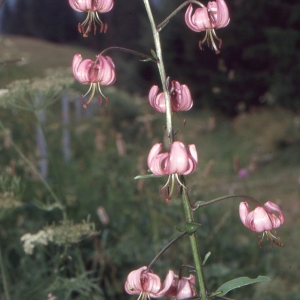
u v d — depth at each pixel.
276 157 3.29
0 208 0.86
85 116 2.52
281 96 4.46
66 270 1.06
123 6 9.38
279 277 1.41
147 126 1.79
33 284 0.95
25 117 1.74
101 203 1.47
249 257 1.44
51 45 6.83
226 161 3.04
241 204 0.56
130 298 1.15
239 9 5.04
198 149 3.55
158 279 0.52
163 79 0.54
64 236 0.85
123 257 1.24
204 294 0.55
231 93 5.22
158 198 1.44
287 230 1.78
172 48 5.51
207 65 5.32
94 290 1.08
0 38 2.72
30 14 10.02
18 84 0.98
